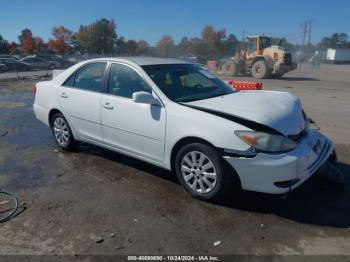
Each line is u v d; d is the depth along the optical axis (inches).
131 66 175.3
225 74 1007.6
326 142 163.0
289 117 144.4
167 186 164.7
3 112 362.0
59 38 2763.3
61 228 128.8
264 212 139.7
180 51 3149.6
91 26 2632.9
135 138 168.6
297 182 133.7
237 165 134.5
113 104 175.6
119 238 122.4
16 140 245.6
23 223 132.3
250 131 132.6
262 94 174.7
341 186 158.6
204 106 148.8
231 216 136.9
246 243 119.3
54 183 168.7
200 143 143.3
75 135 205.8
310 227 129.1
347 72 1323.8
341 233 125.2
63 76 212.7
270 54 904.3
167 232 126.0
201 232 125.9
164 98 157.5
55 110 216.2
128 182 169.3
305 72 1321.4
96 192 158.6
